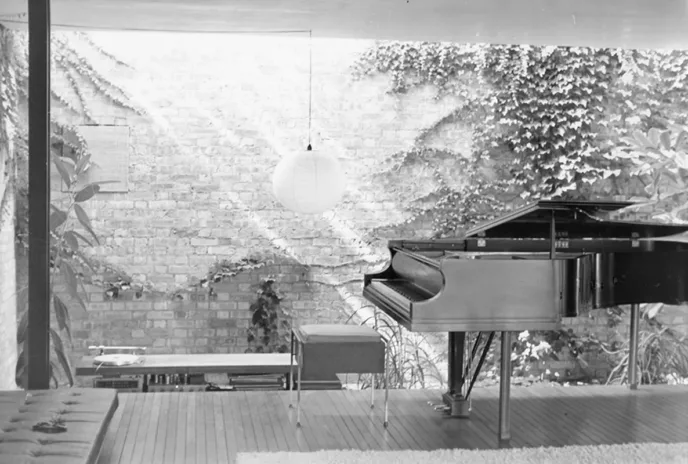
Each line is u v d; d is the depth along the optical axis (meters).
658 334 8.68
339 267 8.42
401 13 6.95
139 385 7.80
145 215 8.16
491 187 8.62
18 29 6.64
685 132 8.79
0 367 6.60
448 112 8.54
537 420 6.00
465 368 6.26
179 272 8.23
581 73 8.70
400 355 8.28
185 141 8.19
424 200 8.52
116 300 8.13
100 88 8.07
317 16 7.12
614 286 6.14
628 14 6.92
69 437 4.20
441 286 5.46
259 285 8.32
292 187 7.27
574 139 8.71
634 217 8.75
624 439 5.57
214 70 8.20
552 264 5.40
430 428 5.72
